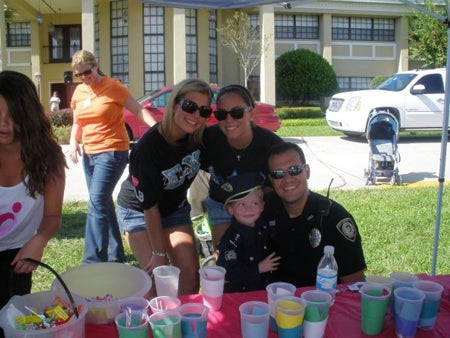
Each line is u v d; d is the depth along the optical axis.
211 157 3.40
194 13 20.44
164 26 20.02
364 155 11.70
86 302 2.05
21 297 2.09
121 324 1.87
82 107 4.54
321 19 24.42
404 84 13.86
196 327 1.88
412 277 2.22
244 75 22.20
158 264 3.32
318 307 1.93
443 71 13.78
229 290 2.77
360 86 25.56
